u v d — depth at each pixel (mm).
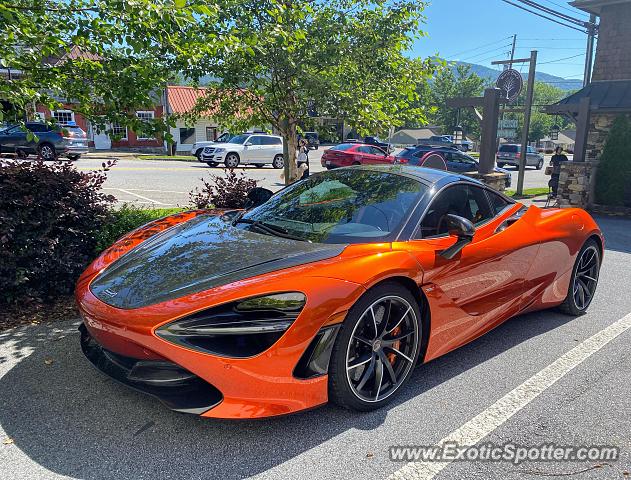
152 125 4656
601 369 3494
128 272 2943
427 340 3141
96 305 2684
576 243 4406
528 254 3883
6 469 2285
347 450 2502
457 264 3215
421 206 3340
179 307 2451
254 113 7145
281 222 3436
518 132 71750
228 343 2412
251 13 5863
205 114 7367
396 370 3020
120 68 4398
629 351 3820
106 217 4730
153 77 4504
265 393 2459
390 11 6105
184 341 2381
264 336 2441
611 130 12008
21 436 2529
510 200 4176
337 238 3111
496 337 4059
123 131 4941
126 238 3725
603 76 13820
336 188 3727
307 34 5742
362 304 2684
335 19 6016
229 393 2410
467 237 3135
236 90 6812
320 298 2529
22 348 3523
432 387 3178
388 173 3787
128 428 2623
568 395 3119
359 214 3332
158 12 3697
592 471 2414
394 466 2396
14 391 2953
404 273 2857
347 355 2654
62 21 4074
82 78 4621
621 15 13344
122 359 2715
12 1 3971
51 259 4266
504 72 15516
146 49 4164
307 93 6152
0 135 19875
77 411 2764
